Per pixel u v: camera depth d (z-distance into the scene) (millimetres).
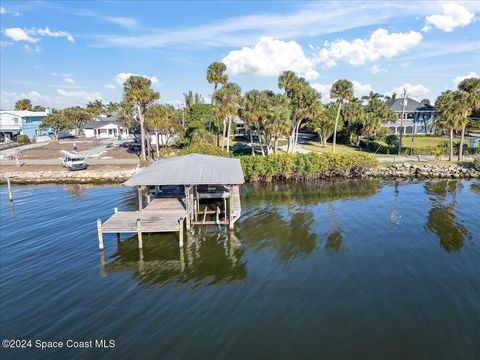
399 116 83438
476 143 60281
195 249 22312
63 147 72562
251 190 39000
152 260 20812
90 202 34562
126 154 61031
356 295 16453
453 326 13945
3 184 44094
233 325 14312
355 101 81125
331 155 44219
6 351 13094
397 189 38031
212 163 27547
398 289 16938
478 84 45844
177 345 13180
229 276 18656
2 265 20562
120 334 13953
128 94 52094
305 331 13797
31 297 16953
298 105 52875
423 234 24328
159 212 25422
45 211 31672
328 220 27844
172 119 63656
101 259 21094
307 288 17203
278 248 22312
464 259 20156
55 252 22281
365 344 12945
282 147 64188
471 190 36906
